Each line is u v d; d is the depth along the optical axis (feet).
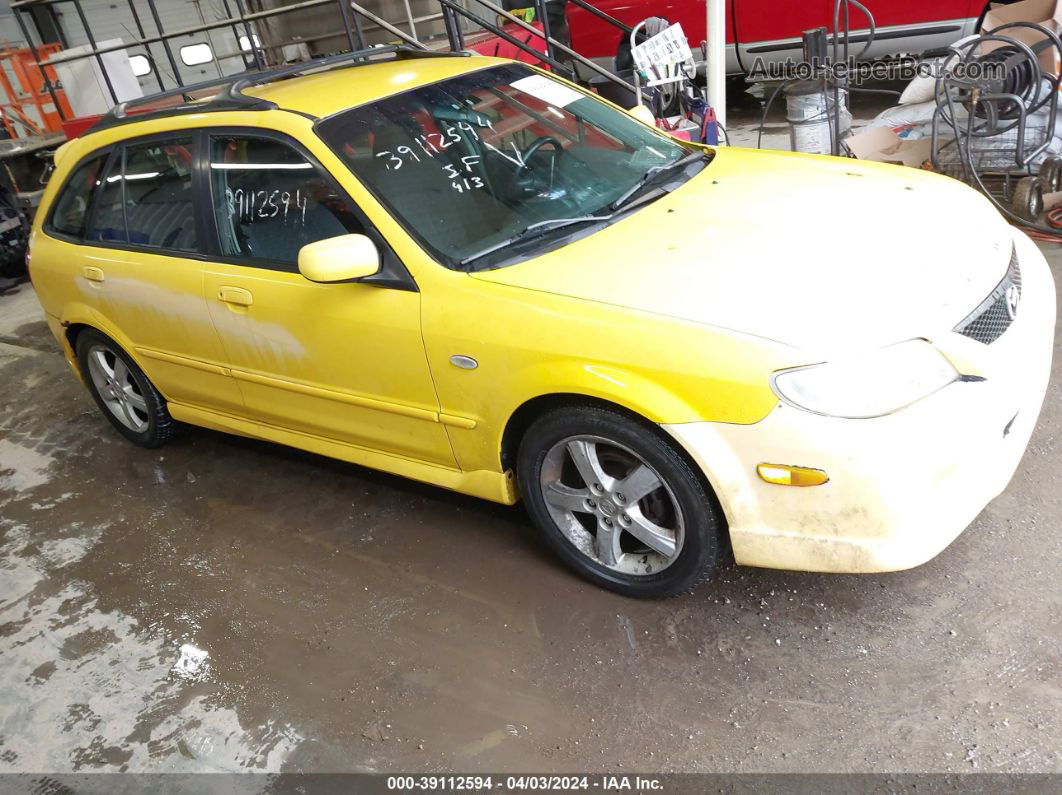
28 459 15.51
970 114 16.06
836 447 7.22
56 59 24.21
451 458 9.98
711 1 16.84
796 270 8.14
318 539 11.54
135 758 8.67
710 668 8.36
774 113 26.63
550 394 8.56
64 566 12.11
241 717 8.91
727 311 7.77
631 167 10.91
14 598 11.60
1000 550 9.02
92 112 26.78
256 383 11.44
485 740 8.09
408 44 19.49
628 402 7.90
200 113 11.32
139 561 11.88
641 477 8.49
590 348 8.09
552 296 8.46
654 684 8.32
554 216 9.82
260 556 11.45
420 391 9.61
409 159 9.97
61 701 9.63
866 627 8.45
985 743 7.13
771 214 9.27
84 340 14.11
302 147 10.09
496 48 23.82
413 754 8.09
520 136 10.74
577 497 9.12
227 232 10.98
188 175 11.40
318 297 9.94
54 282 13.66
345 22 18.44
